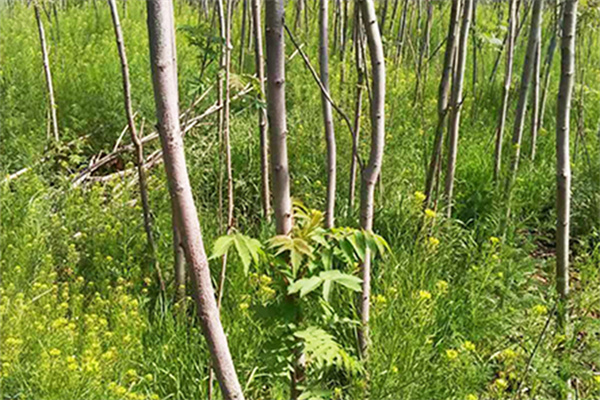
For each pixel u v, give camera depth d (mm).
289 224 2154
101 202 4562
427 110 6266
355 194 4586
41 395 2678
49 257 3662
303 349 2352
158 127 1359
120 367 2990
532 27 4602
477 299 3541
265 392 3076
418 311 3057
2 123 5438
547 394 3178
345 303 3225
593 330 3479
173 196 1389
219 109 3459
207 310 1471
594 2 4637
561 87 3375
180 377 3004
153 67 1333
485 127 6191
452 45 3658
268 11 1977
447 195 4324
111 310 3420
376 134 2672
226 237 1854
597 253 4004
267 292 3268
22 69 6355
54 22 8570
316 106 5492
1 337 2896
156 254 3578
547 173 5328
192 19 9523
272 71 2010
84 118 5949
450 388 2900
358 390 2799
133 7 10133
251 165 4812
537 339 3354
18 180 4477
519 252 4180
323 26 3270
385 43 5723
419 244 3785
